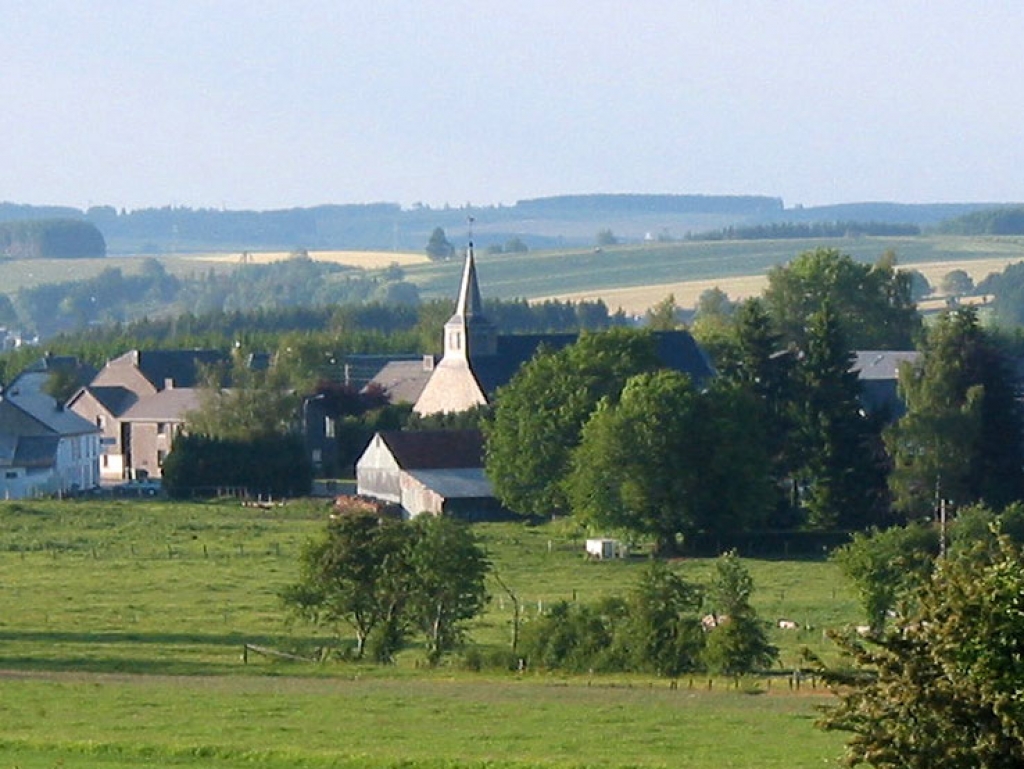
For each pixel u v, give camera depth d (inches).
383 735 5118.1
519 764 4630.9
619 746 4950.8
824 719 3486.7
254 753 4785.9
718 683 6220.5
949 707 3309.5
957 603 3319.4
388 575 7032.5
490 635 7603.4
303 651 7071.9
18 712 5521.7
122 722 5334.6
